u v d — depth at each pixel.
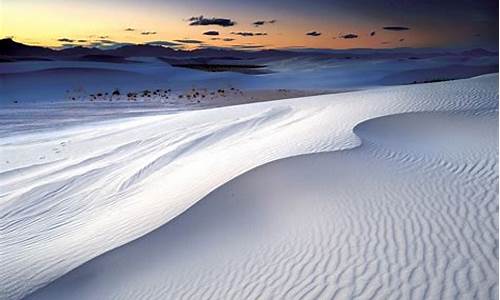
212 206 9.12
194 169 13.28
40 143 22.72
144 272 7.29
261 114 25.50
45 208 12.72
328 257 6.54
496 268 5.74
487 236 6.64
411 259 6.16
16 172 17.02
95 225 10.24
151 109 40.81
